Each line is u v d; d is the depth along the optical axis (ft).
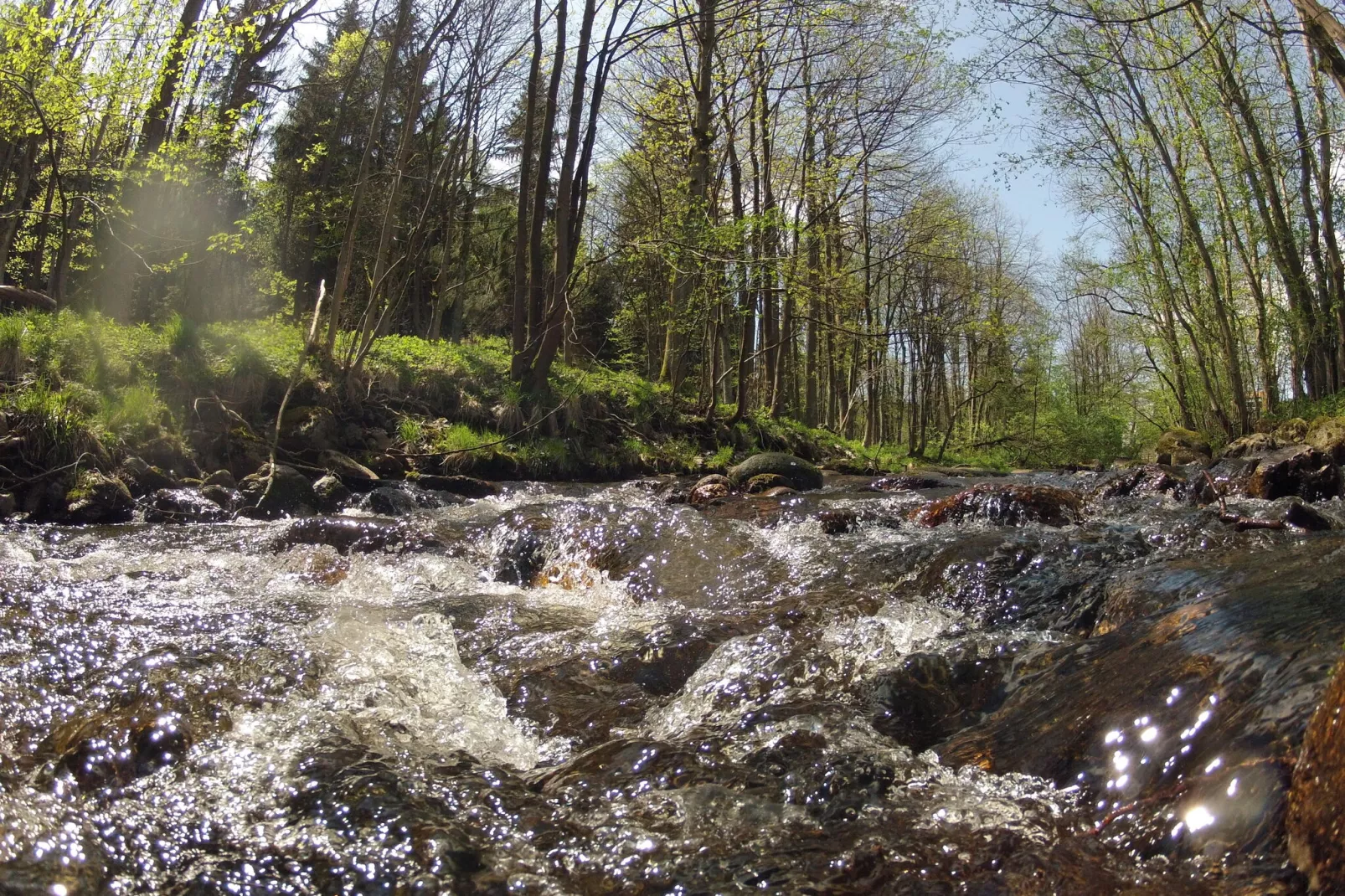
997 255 113.09
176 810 8.87
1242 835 7.09
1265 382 71.10
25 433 26.37
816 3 51.65
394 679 13.33
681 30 56.75
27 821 8.12
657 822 8.68
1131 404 114.42
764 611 16.47
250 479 30.07
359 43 57.47
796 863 7.82
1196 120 61.72
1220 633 10.29
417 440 40.19
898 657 13.16
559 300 47.11
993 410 131.85
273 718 11.36
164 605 16.90
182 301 53.06
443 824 8.62
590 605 18.63
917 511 24.94
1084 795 8.47
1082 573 16.28
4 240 46.29
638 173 67.56
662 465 47.78
